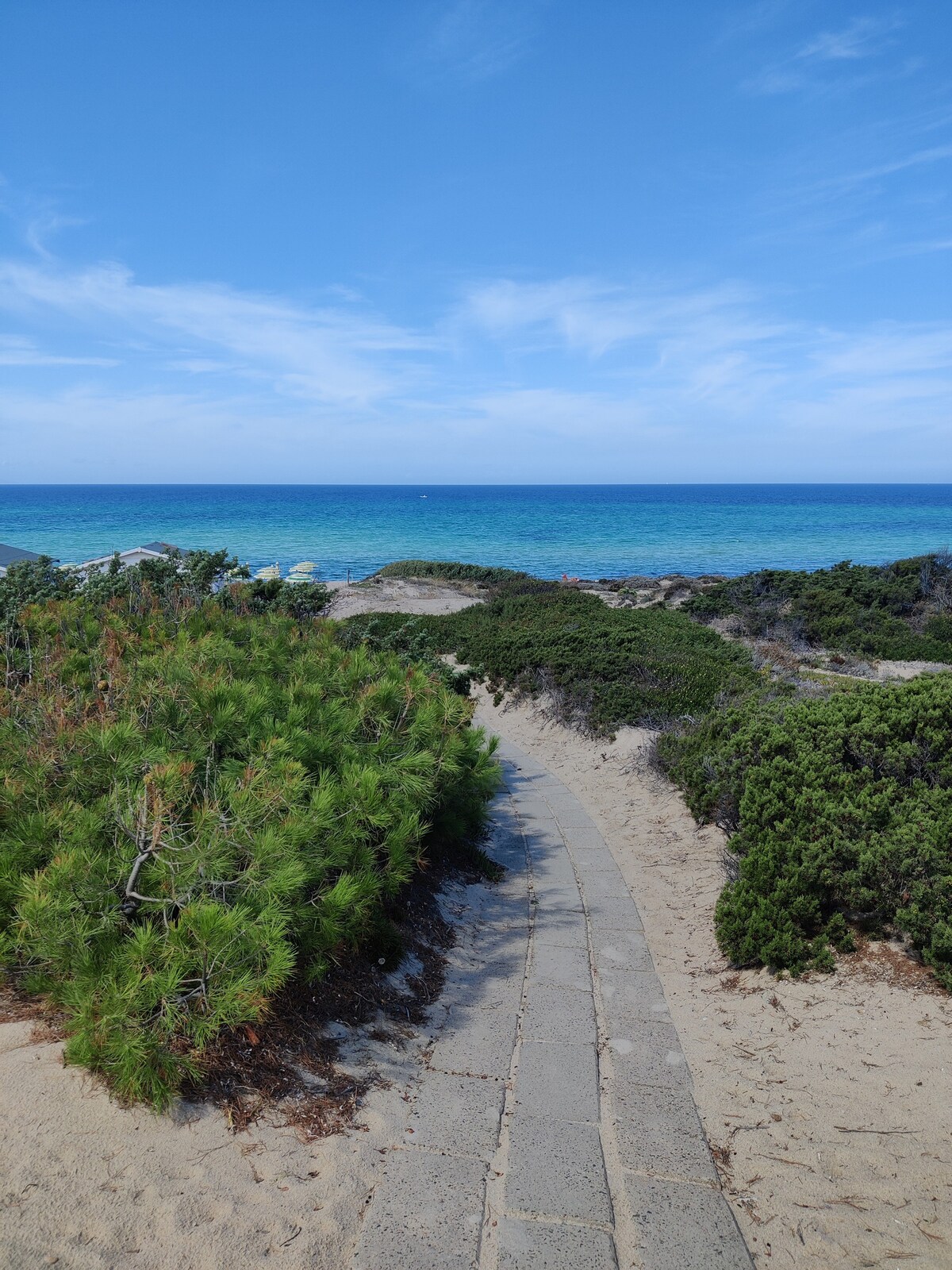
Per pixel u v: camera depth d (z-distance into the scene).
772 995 4.43
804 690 12.05
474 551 55.03
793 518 94.19
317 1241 2.49
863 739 5.85
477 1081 3.62
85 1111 2.80
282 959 3.09
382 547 57.00
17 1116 2.71
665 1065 3.84
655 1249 2.61
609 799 9.19
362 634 10.34
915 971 4.36
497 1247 2.57
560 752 11.45
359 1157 2.93
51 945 3.11
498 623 21.06
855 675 16.44
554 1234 2.65
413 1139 3.12
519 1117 3.34
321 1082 3.34
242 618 8.27
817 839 5.18
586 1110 3.41
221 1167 2.71
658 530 72.88
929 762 5.55
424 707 5.70
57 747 4.20
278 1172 2.75
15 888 3.39
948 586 24.23
